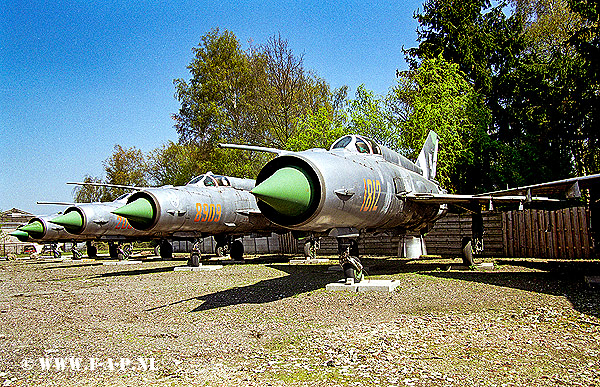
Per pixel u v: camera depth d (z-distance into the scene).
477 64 28.83
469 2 29.53
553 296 8.17
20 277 16.62
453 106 23.50
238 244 19.59
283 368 4.55
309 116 27.52
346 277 9.63
